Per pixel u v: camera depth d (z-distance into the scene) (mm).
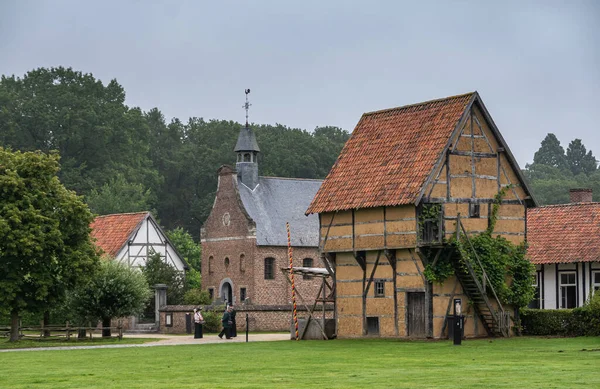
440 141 47406
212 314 61719
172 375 28844
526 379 25734
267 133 124312
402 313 47438
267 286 74375
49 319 61844
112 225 75000
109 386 25969
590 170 157000
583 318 47156
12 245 47500
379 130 51625
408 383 25328
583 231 57562
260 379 27125
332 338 50219
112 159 113812
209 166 119750
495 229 48656
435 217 46594
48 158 50250
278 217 76312
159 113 133875
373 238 48188
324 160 119438
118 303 54469
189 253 92125
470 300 47312
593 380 25344
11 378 28547
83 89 115188
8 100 109562
